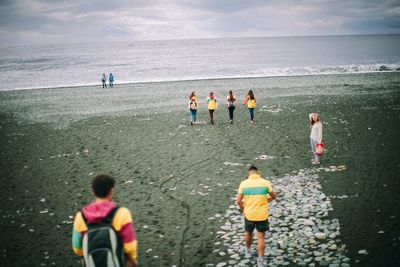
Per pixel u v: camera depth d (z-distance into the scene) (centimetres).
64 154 1609
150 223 894
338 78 4797
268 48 15475
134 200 1053
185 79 5381
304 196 1011
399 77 4625
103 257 326
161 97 3522
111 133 2006
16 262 740
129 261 356
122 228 338
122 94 3841
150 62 9225
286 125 2034
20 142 1859
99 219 333
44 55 13362
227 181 1180
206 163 1389
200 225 867
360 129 1839
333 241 741
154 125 2184
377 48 13300
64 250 787
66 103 3281
